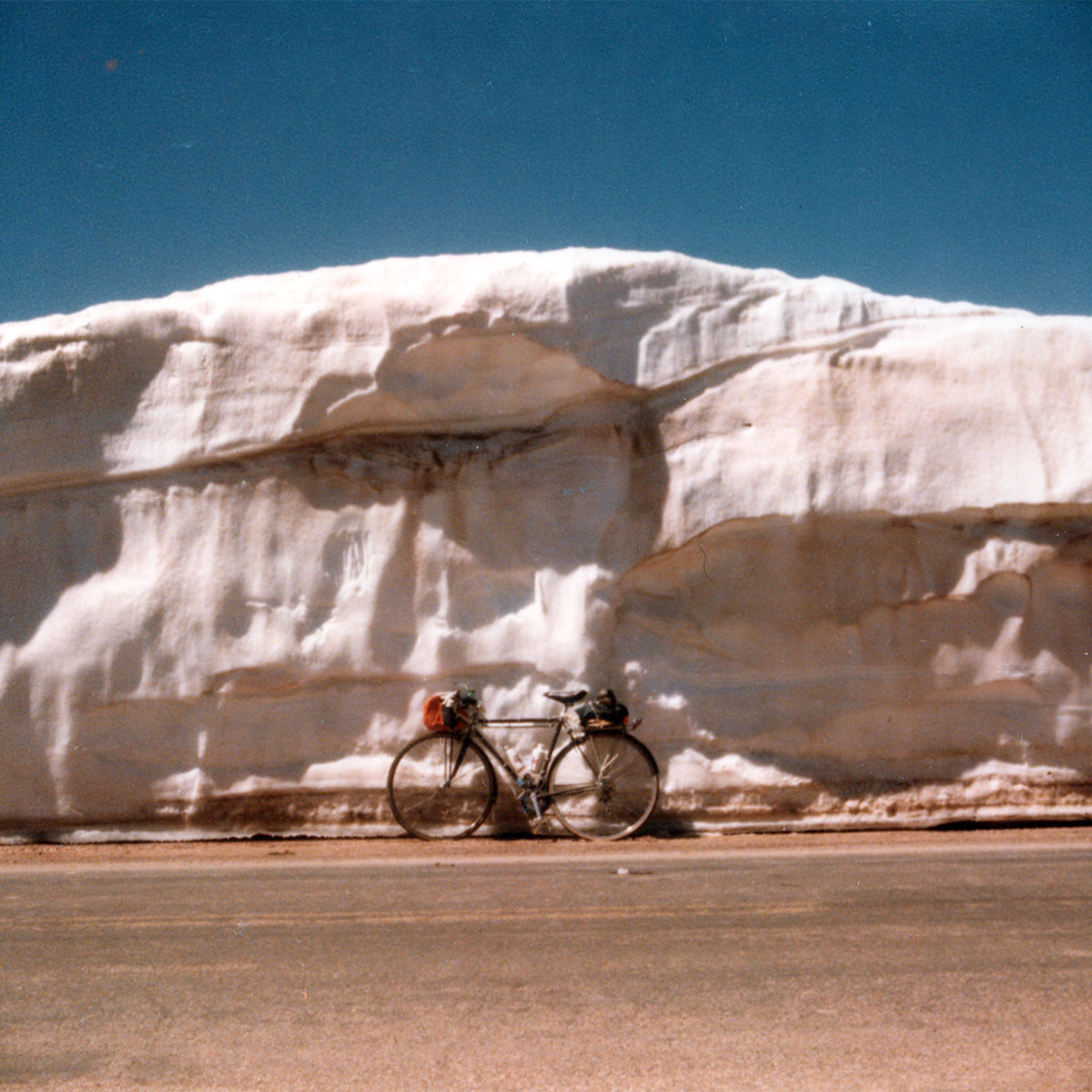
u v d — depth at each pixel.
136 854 6.55
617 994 3.58
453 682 7.11
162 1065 3.09
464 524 7.20
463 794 6.96
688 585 7.26
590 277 7.16
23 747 7.02
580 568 7.13
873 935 4.21
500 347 7.13
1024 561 7.11
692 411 7.20
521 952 4.03
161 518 7.18
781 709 7.16
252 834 6.97
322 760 7.04
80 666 7.04
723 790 7.06
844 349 7.23
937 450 7.14
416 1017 3.40
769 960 3.90
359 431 7.27
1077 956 3.93
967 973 3.75
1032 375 7.20
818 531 7.16
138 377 7.25
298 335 7.18
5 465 7.20
